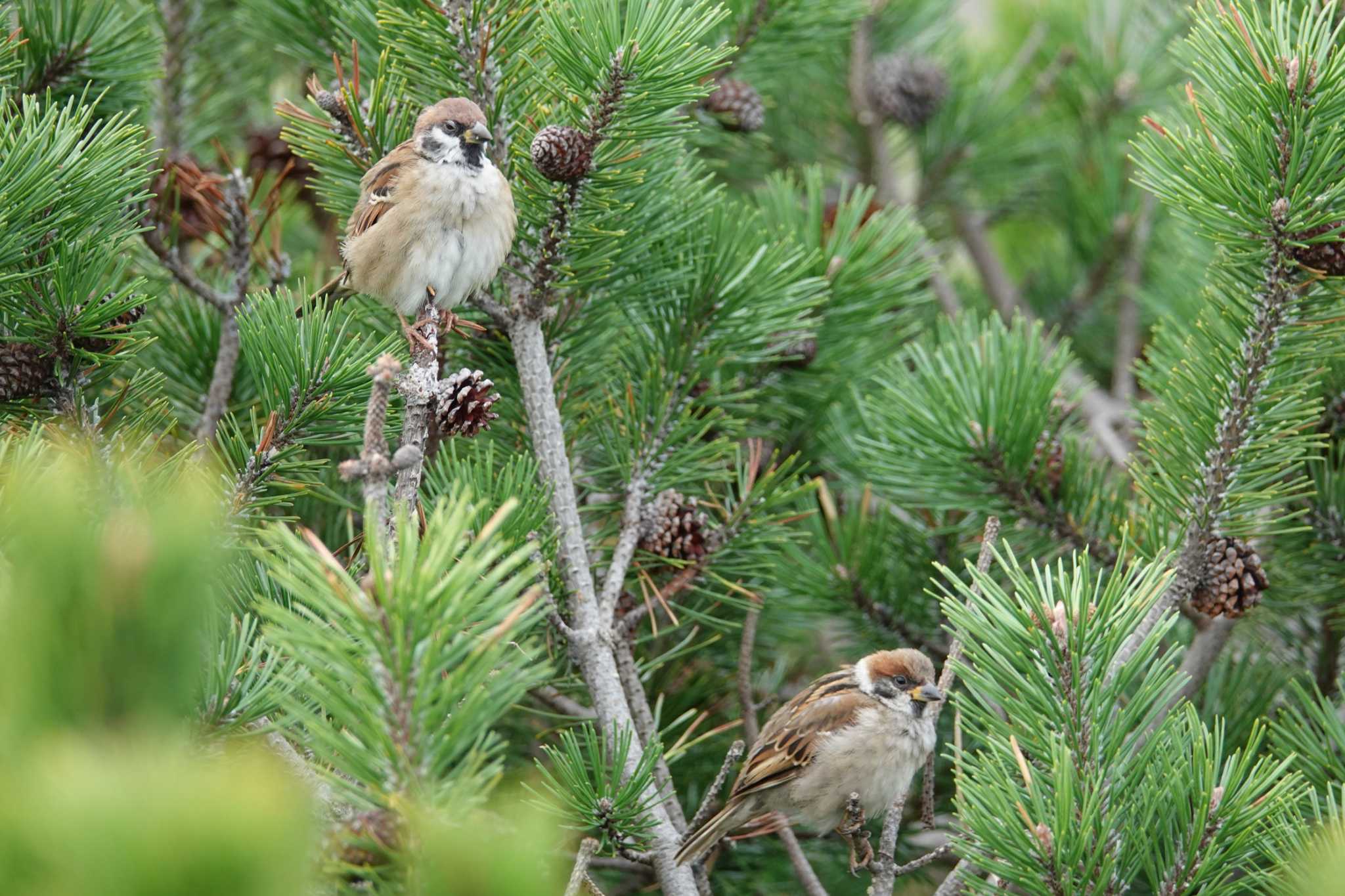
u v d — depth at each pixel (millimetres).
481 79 6910
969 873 5672
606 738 6266
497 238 6844
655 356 7523
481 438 7523
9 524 3580
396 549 4188
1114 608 5219
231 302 8008
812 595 8578
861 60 12102
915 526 8805
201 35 9875
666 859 6160
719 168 11734
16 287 5973
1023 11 13938
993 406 7715
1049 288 12930
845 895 8781
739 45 9281
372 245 7094
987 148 12531
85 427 6195
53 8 7793
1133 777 5004
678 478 7434
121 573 2766
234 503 6035
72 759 2496
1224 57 6148
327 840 3582
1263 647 8445
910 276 8938
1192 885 4750
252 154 9633
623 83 6293
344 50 8430
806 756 7918
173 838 2350
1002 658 5133
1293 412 6508
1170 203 6379
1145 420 7148
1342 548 7754
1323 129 5891
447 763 3570
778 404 8734
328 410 6367
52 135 6191
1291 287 6277
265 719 4832
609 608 6688
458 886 2938
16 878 2359
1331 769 6066
